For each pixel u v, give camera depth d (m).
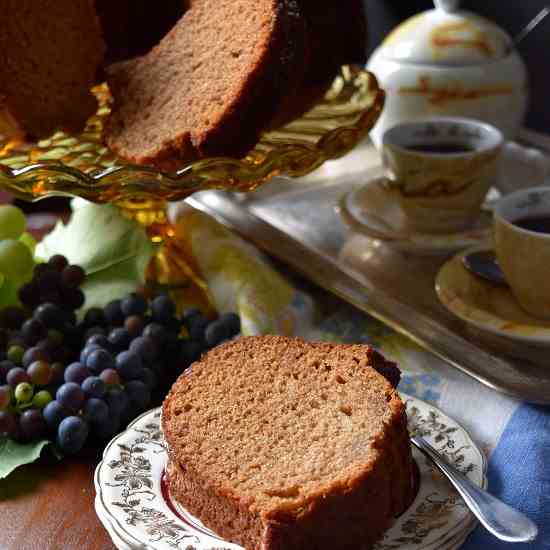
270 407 0.69
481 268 0.80
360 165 1.00
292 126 0.89
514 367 0.75
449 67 0.94
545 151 1.00
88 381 0.73
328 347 0.72
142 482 0.69
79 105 0.88
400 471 0.66
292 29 0.80
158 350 0.77
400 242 0.85
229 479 0.65
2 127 0.86
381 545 0.65
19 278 0.82
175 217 0.89
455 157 0.84
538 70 1.04
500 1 1.04
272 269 0.84
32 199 0.78
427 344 0.77
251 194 0.96
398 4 1.09
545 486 0.69
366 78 0.92
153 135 0.82
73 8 0.86
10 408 0.74
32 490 0.72
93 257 0.83
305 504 0.64
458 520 0.66
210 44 0.82
